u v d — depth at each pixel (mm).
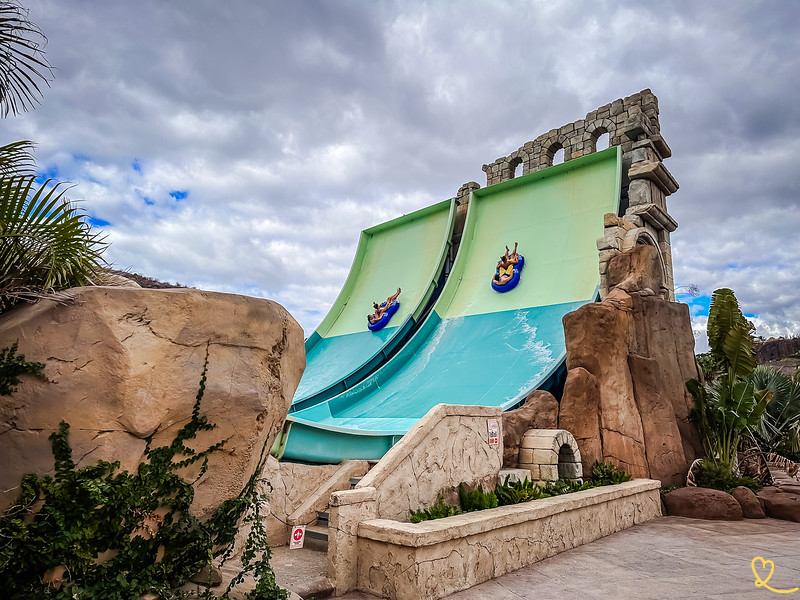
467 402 14328
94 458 3594
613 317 13094
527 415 11336
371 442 10414
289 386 4965
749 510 11656
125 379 3670
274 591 5031
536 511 8234
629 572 7629
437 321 21516
